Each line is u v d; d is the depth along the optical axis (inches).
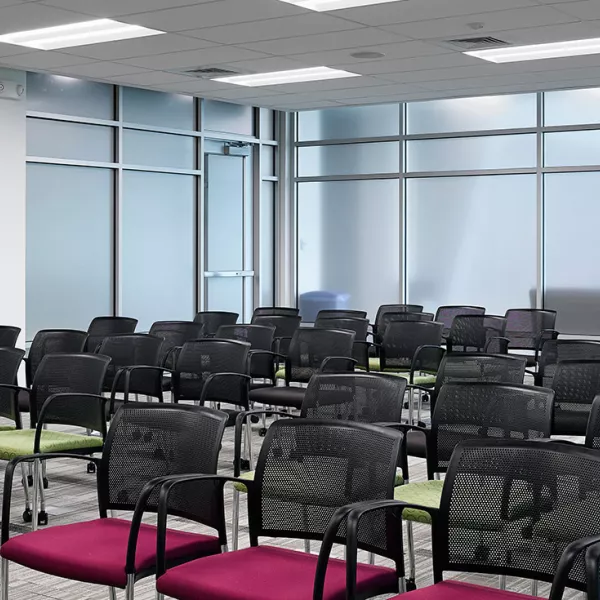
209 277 478.9
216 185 480.4
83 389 206.8
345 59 344.5
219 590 115.9
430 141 477.7
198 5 266.1
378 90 413.4
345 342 262.8
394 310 395.5
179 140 458.6
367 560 186.5
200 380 243.1
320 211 508.1
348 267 501.4
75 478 257.4
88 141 417.7
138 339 258.2
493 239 463.5
